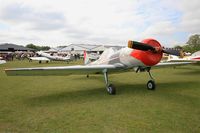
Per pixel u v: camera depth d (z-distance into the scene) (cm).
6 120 424
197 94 668
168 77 1144
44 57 3300
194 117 435
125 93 694
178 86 830
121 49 759
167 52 683
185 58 1542
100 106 527
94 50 7794
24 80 1055
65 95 668
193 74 1299
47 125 395
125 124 396
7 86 857
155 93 689
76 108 510
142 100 589
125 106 526
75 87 823
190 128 372
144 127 380
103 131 363
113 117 439
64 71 639
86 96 651
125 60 721
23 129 376
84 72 712
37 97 638
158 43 688
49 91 739
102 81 990
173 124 393
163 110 488
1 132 362
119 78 1106
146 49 661
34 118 436
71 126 388
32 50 7675
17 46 7531
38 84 910
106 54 840
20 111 487
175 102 564
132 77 1148
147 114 458
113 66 712
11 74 577
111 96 648
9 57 3988
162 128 374
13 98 624
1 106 532
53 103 561
